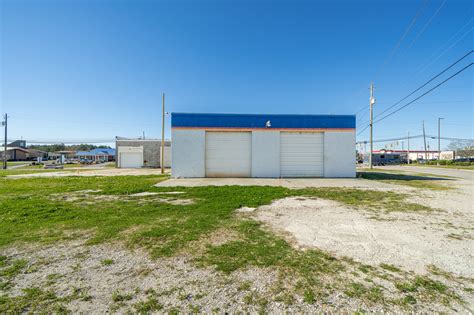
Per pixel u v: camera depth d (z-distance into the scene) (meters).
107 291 2.45
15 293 2.40
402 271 2.88
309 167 15.10
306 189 9.52
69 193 8.57
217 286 2.54
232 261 3.13
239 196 7.86
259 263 3.07
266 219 5.18
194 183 11.70
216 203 6.75
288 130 14.97
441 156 66.31
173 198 7.56
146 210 5.89
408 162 49.31
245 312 2.13
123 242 3.80
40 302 2.26
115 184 11.23
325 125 15.09
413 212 5.83
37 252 3.44
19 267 2.97
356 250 3.52
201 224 4.74
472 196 8.00
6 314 2.08
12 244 3.73
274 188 9.66
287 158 15.08
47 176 16.50
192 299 2.31
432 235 4.17
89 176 16.39
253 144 14.85
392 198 7.62
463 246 3.68
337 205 6.60
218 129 14.73
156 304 2.23
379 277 2.73
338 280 2.66
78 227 4.57
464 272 2.87
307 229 4.50
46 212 5.70
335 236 4.12
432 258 3.25
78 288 2.50
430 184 11.38
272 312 2.12
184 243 3.76
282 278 2.70
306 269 2.91
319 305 2.22
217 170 14.87
